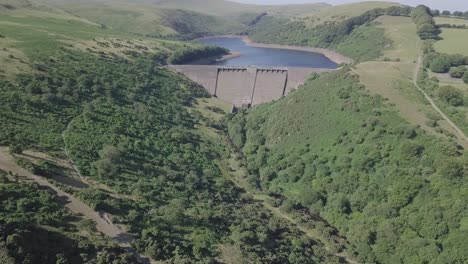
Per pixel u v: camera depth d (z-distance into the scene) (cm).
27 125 10650
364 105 13688
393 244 9694
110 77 16712
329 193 11756
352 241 10288
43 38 18938
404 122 12519
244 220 9850
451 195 9938
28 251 6306
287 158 13725
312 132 14262
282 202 11994
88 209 8006
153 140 13375
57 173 8931
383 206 10456
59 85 13888
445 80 15412
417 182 10475
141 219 8350
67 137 10888
